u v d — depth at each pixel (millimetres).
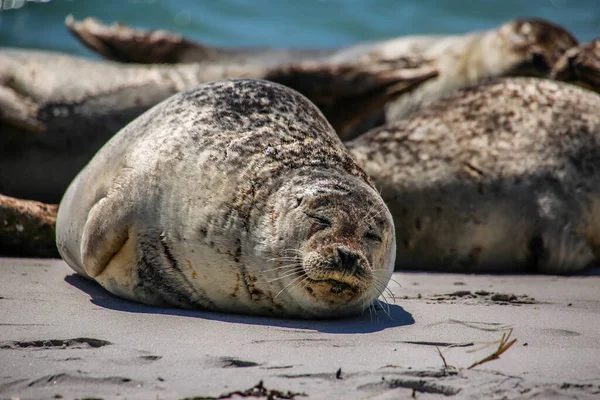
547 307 19609
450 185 26703
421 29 82500
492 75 42594
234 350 14875
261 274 17703
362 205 18078
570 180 26969
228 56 50312
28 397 12258
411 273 25969
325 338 16047
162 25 77000
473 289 22578
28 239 24656
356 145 27875
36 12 75688
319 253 17109
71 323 16375
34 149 31125
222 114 19750
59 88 32250
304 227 17469
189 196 18359
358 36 79562
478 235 26672
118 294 19281
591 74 35625
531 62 41531
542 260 26625
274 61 50062
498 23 86312
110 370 13445
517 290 22609
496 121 27953
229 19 81375
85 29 48812
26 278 20906
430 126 28109
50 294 19094
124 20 77250
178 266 18312
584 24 87250
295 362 14195
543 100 28594
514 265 27047
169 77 33969
